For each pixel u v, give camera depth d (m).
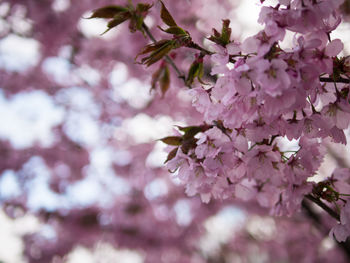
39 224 7.02
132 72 5.47
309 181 1.34
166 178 6.48
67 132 6.81
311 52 1.08
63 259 7.39
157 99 5.72
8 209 6.87
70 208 7.02
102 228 6.98
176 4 4.15
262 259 8.46
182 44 1.34
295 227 6.95
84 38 5.37
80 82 6.36
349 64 1.18
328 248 6.50
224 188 1.42
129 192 6.97
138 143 6.51
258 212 6.79
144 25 1.41
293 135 1.22
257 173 1.30
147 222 7.05
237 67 1.10
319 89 1.22
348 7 2.26
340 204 1.40
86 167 6.75
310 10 1.09
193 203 6.75
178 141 1.36
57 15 4.92
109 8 1.34
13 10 4.80
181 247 7.43
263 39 1.08
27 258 7.36
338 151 4.79
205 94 1.33
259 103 1.12
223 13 4.45
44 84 6.59
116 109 6.32
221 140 1.26
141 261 7.49
